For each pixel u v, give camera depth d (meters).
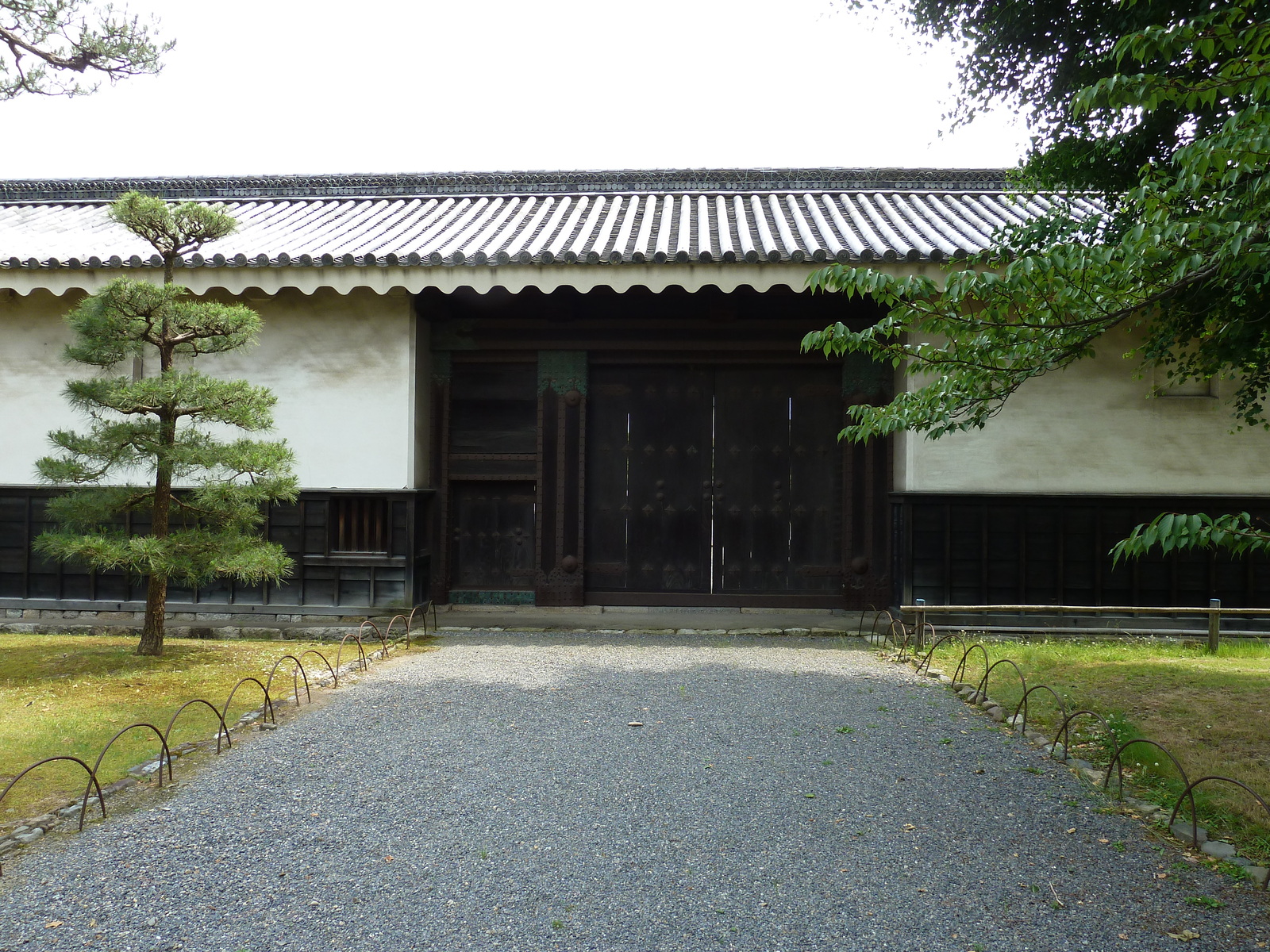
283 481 7.36
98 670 6.85
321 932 3.03
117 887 3.33
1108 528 9.09
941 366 5.14
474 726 5.52
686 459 10.26
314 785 4.43
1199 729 5.14
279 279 8.83
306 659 7.54
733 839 3.83
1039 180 7.24
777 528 10.17
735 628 9.14
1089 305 4.56
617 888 3.36
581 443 10.16
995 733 5.41
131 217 6.82
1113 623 9.06
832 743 5.20
